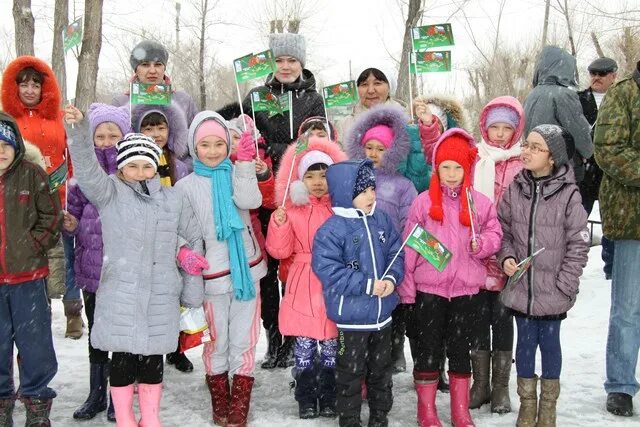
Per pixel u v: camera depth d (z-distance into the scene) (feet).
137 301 13.06
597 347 18.93
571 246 13.55
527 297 13.56
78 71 31.65
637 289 14.46
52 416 14.56
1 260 12.92
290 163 15.39
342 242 13.67
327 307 13.66
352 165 13.76
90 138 12.75
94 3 31.35
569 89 18.76
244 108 19.22
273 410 14.93
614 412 14.44
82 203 14.52
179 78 72.33
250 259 14.65
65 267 18.44
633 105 14.14
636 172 13.80
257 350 19.85
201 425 14.08
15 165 13.15
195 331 13.55
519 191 14.19
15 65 16.83
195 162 14.64
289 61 18.48
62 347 19.77
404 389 16.25
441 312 13.87
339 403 13.61
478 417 14.43
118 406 13.20
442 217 13.92
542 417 13.64
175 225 13.60
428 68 16.49
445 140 13.93
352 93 17.46
